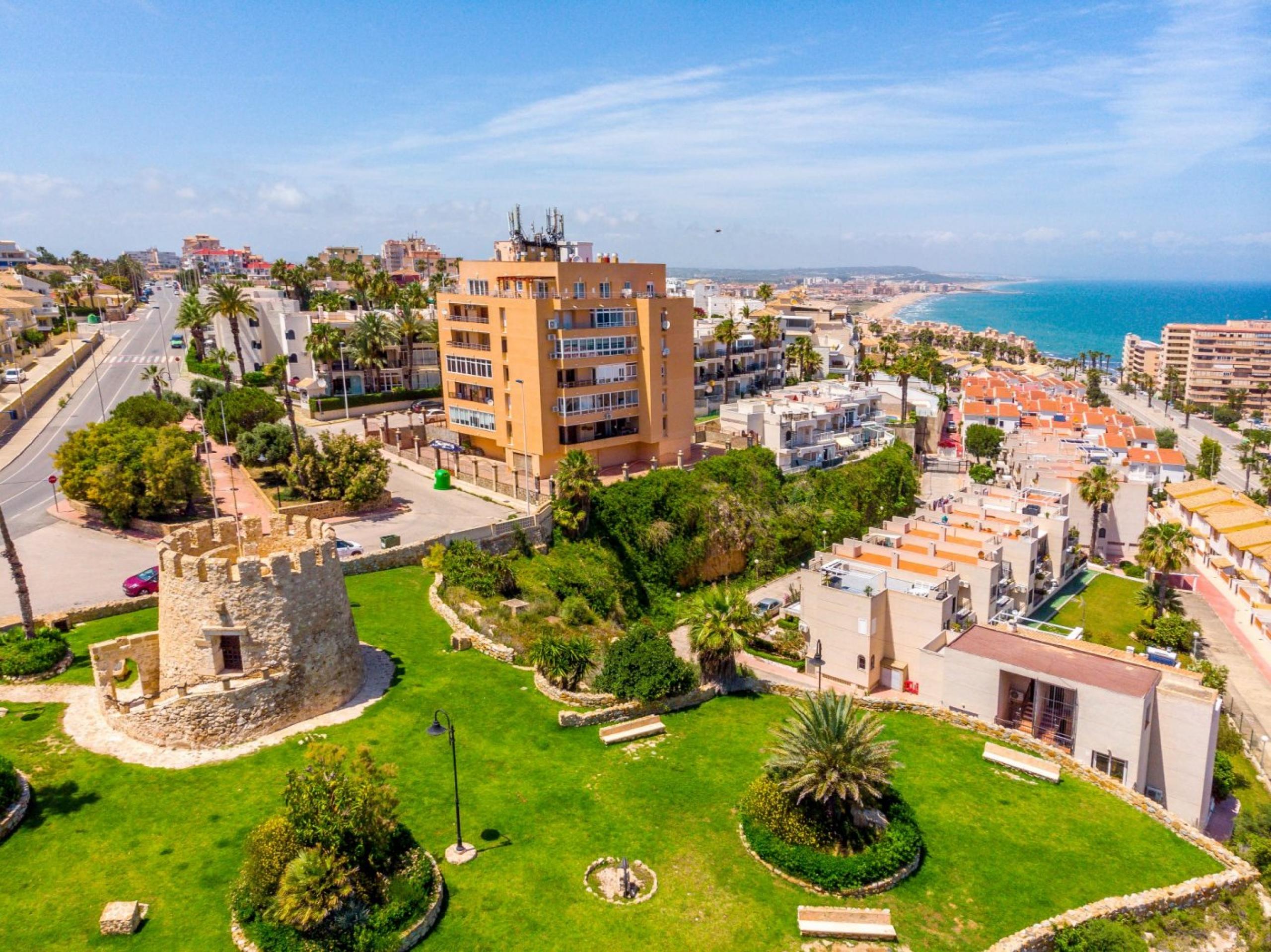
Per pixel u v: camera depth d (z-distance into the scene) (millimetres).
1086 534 89125
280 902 23297
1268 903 30391
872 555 58281
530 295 78812
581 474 66000
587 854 29234
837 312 190000
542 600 54625
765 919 26547
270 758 32312
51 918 24531
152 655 36281
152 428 69750
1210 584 87375
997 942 26000
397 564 54844
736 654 48000
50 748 32281
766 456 88875
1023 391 172250
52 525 60094
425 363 115125
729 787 33969
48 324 150625
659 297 82250
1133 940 26266
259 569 33438
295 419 95062
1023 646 43594
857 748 29562
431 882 26406
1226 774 42844
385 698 37938
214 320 130500
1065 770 37125
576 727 37938
